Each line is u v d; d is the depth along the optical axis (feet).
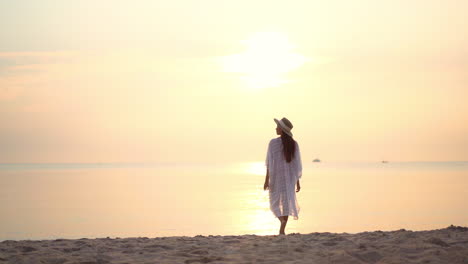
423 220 112.47
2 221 118.01
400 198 180.75
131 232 96.68
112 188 280.72
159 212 140.56
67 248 21.52
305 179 378.94
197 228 102.47
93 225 110.11
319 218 119.44
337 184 298.15
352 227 100.73
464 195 193.26
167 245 21.97
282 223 28.94
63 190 256.93
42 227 106.42
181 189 269.64
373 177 407.64
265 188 29.63
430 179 357.82
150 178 452.76
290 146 29.01
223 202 176.86
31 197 201.26
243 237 25.17
